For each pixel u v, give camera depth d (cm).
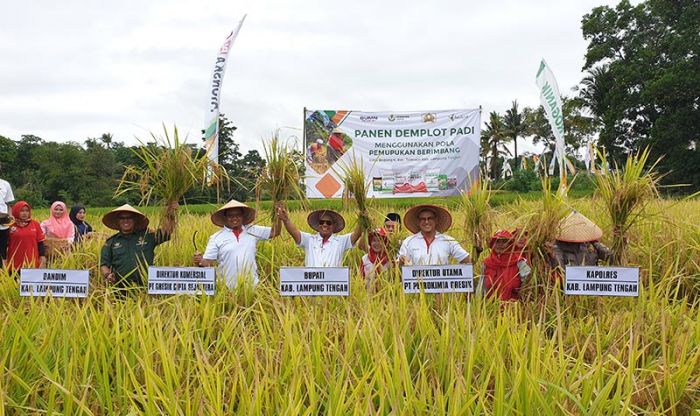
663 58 4491
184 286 619
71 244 910
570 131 5544
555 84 1105
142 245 730
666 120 4259
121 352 460
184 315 544
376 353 420
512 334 459
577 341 491
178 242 824
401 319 501
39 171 5697
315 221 784
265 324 528
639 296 571
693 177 4284
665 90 4150
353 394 372
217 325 553
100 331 472
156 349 451
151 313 564
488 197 709
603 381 433
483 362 436
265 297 621
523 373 375
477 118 1603
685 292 706
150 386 378
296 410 352
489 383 428
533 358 412
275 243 940
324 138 1606
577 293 565
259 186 765
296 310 580
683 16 4338
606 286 559
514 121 7275
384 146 1620
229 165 1007
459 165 1614
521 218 643
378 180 1625
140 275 715
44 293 616
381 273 661
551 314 596
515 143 7331
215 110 1223
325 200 1758
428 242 705
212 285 617
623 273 555
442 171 1620
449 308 486
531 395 372
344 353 471
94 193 5322
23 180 5978
